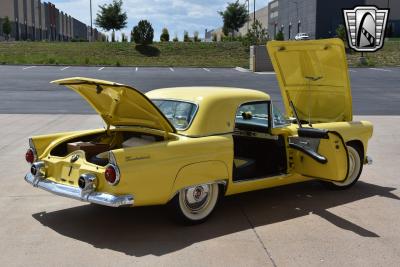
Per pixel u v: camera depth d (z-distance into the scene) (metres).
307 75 7.06
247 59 43.88
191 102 5.55
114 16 60.25
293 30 84.00
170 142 5.05
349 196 6.58
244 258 4.47
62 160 5.28
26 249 4.66
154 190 4.88
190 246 4.75
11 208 5.89
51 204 6.06
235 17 67.44
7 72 29.67
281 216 5.70
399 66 37.25
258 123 6.27
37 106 16.42
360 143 7.04
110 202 4.62
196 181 5.20
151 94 6.14
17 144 9.72
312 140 6.10
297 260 4.45
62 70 32.16
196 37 57.34
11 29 70.31
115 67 36.59
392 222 5.52
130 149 4.74
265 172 6.32
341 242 4.89
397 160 8.75
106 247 4.72
